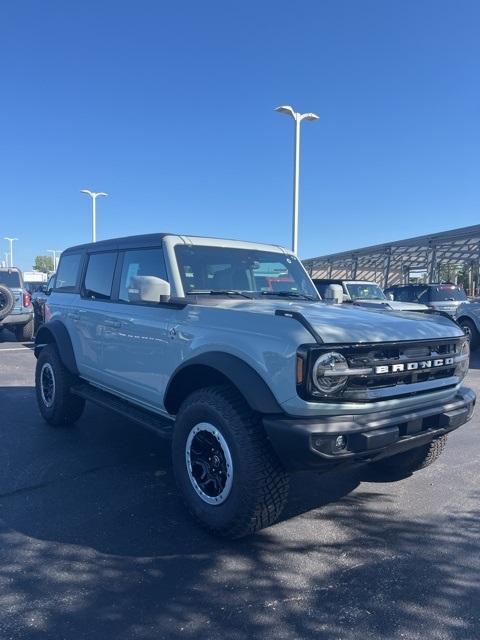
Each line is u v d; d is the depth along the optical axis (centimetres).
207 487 379
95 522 394
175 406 433
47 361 638
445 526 399
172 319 431
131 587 313
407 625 283
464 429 668
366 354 349
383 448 346
